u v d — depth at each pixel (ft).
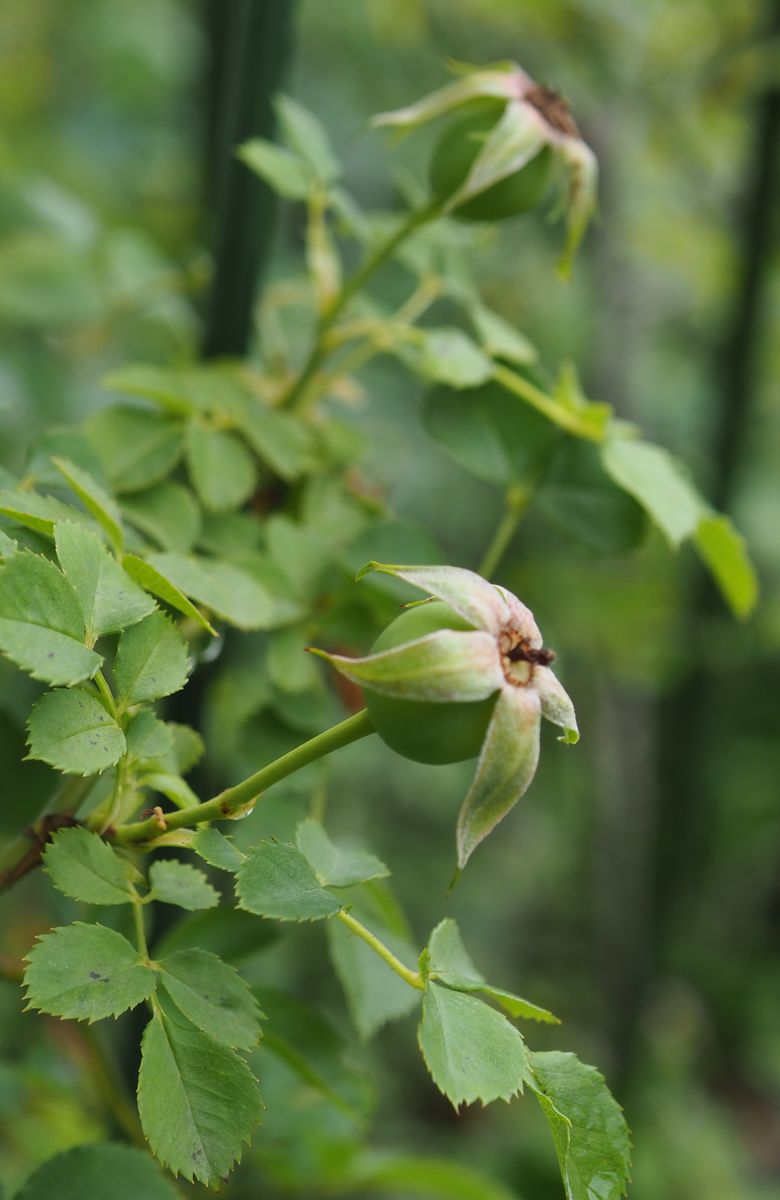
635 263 4.00
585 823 4.72
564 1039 4.90
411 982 1.31
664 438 4.40
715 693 3.85
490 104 1.65
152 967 1.31
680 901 4.32
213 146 2.55
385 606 1.65
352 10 3.78
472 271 4.14
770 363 3.97
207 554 1.65
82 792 1.38
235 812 1.34
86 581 1.32
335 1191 1.83
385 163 3.95
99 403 2.61
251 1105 1.29
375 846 4.84
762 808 4.94
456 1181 1.82
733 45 3.30
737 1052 5.75
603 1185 1.31
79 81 3.96
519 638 1.31
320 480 1.74
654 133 3.54
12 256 2.19
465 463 1.73
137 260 2.23
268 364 1.89
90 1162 1.33
